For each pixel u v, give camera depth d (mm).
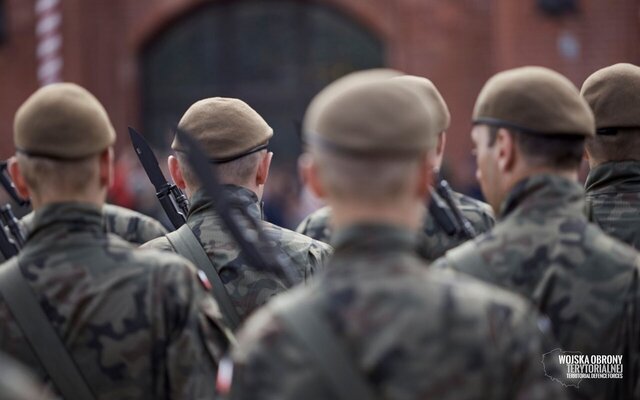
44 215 7898
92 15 32844
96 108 7965
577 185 7898
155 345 7801
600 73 10023
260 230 8750
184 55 33094
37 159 7820
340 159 6273
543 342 7016
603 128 9867
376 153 6227
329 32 32156
